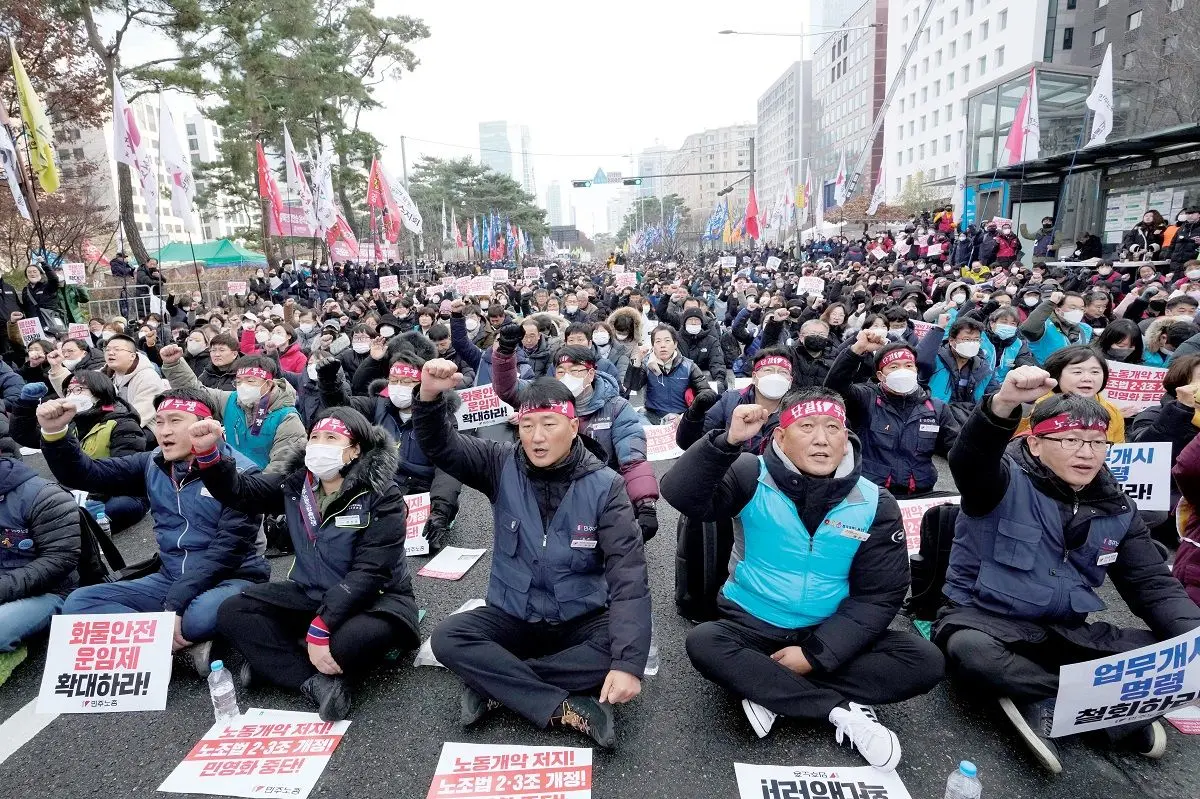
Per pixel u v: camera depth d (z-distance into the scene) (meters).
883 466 4.70
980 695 3.07
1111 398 5.50
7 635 3.36
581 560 2.93
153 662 3.16
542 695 2.79
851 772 2.59
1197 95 22.30
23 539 3.54
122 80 19.97
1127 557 2.83
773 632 2.93
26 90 12.62
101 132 43.72
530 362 7.18
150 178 13.90
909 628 3.59
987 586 2.91
